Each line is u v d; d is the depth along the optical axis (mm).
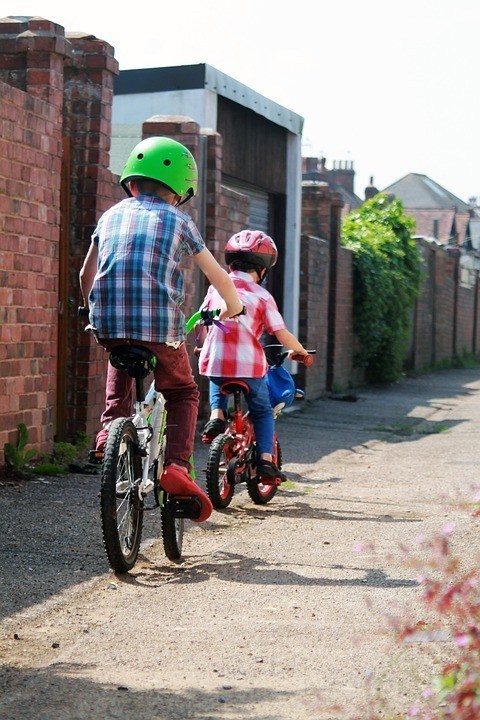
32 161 9297
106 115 10680
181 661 4492
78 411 10609
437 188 102375
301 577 5984
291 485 9586
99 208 10594
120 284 5715
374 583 5848
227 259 8203
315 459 11547
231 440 8117
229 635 4855
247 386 7961
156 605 5367
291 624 5035
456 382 27359
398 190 98750
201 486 9250
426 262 31438
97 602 5406
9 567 6004
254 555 6570
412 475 10422
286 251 18484
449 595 3285
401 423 16078
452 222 86188
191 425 6082
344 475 10375
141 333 5703
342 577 5988
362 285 22344
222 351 8016
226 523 7676
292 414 16562
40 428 9586
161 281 5754
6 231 8898
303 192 20250
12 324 9031
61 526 7152
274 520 7828
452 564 3529
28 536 6805
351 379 22609
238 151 16469
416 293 24609
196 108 14875
